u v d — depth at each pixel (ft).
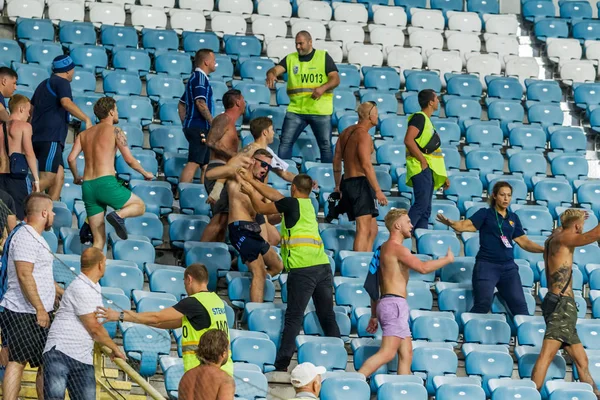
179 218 133.08
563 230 119.14
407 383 106.83
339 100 173.06
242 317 122.11
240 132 159.74
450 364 115.34
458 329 122.31
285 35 191.01
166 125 157.79
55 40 178.81
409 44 197.47
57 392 87.61
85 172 120.37
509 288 126.11
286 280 122.72
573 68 192.54
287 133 153.58
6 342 92.22
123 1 190.80
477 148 164.35
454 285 128.26
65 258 115.44
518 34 207.72
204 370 81.71
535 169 163.32
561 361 118.93
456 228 126.41
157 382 109.40
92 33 176.14
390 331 110.63
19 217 120.57
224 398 80.64
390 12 201.87
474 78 182.50
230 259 127.34
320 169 150.30
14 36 176.76
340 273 133.49
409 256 111.45
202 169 144.77
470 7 211.20
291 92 153.79
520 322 123.54
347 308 123.65
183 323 92.99
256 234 118.83
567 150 170.91
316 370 82.64
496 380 112.68
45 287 92.68
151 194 137.28
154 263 127.85
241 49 183.83
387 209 147.43
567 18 210.59
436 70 191.21
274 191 116.78
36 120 130.31
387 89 180.75
